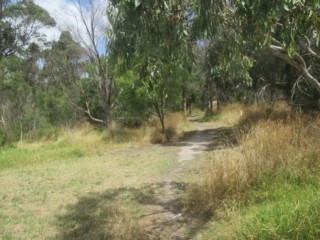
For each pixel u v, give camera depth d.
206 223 6.16
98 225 6.76
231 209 6.11
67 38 22.11
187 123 23.83
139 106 18.55
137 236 6.10
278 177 6.50
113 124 19.48
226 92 31.38
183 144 16.25
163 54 4.39
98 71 20.78
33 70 34.34
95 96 24.06
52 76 29.95
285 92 16.44
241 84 19.88
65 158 14.56
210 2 3.93
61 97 25.52
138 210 7.37
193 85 31.69
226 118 25.08
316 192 5.48
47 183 10.19
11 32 39.56
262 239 4.50
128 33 4.26
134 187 9.12
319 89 6.53
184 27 4.01
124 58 4.51
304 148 7.16
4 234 6.73
